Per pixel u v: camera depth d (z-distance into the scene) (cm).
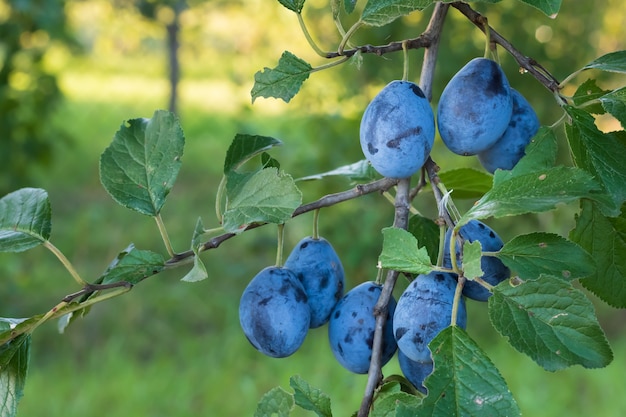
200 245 128
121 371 565
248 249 725
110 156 139
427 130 132
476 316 604
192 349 600
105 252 811
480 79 138
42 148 704
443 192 132
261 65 866
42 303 688
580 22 571
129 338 625
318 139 568
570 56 556
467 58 526
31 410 509
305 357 564
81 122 1479
